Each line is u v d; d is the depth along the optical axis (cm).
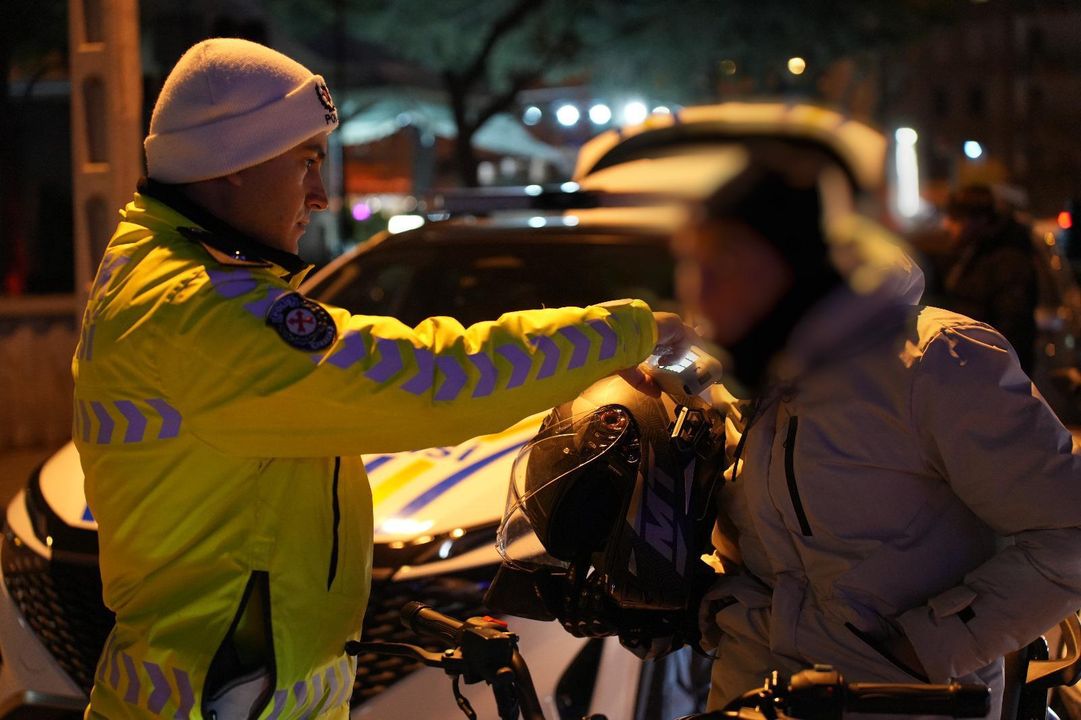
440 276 486
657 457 217
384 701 307
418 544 318
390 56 1761
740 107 213
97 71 638
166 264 196
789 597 213
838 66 1841
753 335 194
